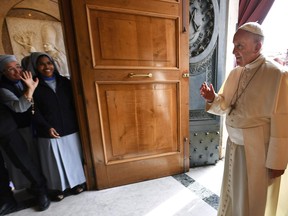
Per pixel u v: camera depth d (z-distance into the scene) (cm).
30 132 155
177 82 173
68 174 157
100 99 158
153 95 170
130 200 156
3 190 149
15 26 179
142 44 157
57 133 149
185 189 166
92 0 139
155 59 163
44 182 156
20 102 132
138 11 149
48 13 189
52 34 192
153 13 153
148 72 162
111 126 165
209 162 203
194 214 137
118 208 148
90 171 171
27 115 151
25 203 160
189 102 188
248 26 85
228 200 110
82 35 143
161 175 186
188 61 173
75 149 163
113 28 148
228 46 189
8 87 137
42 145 150
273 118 83
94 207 150
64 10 139
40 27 188
